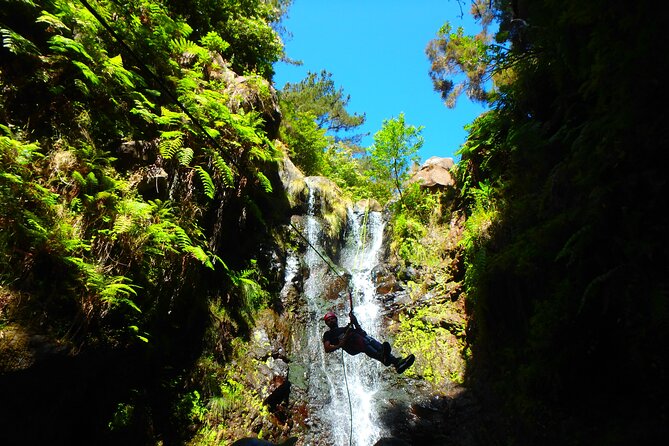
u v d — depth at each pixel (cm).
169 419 513
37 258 375
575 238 438
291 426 627
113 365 441
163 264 504
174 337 554
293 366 721
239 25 963
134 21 605
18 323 344
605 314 439
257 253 811
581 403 479
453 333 796
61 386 374
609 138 396
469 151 922
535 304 545
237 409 577
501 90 828
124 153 514
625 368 430
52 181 420
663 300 356
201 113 617
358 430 664
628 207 396
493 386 647
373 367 773
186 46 686
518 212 680
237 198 718
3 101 422
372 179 1503
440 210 1064
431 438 636
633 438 392
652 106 357
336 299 905
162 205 516
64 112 468
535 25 612
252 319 719
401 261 973
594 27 436
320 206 1062
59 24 458
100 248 429
